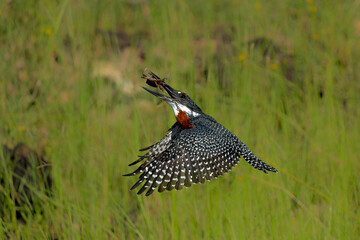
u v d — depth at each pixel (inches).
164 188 438.9
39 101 784.3
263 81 838.5
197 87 786.8
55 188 660.7
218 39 978.1
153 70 806.5
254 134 734.5
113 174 683.4
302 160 698.2
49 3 928.3
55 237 626.2
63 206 615.8
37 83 811.4
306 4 1021.2
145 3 1123.9
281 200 617.0
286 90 840.3
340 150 700.0
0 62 835.4
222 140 453.4
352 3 1022.4
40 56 854.5
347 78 867.4
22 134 728.3
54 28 871.7
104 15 1018.7
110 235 628.1
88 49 873.5
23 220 657.0
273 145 687.1
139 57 917.2
